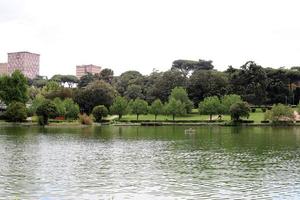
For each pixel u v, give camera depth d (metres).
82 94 187.50
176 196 37.25
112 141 88.62
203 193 38.34
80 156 63.66
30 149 72.38
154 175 47.34
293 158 61.16
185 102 183.62
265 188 40.53
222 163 56.50
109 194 37.94
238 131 119.44
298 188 40.56
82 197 36.72
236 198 36.59
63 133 111.56
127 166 53.97
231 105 157.75
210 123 153.62
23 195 37.34
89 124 153.00
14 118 152.88
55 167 52.88
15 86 169.00
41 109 146.75
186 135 105.12
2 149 72.00
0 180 44.06
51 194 37.81
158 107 170.00
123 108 171.12
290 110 150.62
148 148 75.06
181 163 56.56
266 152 68.44
